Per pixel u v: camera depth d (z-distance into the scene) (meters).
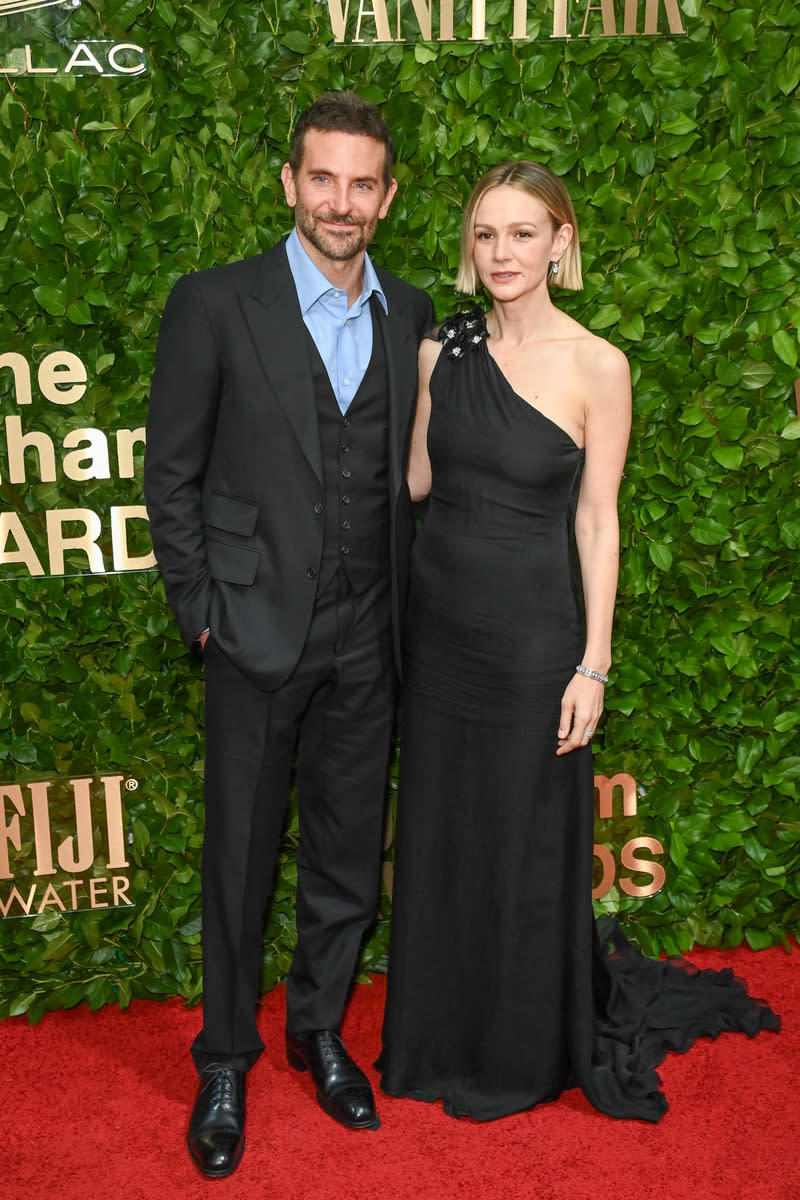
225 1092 2.23
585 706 2.20
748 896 2.91
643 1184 2.12
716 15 2.50
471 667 2.21
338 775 2.30
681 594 2.76
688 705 2.82
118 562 2.52
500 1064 2.33
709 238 2.59
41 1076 2.42
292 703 2.18
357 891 2.38
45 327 2.40
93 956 2.70
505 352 2.16
